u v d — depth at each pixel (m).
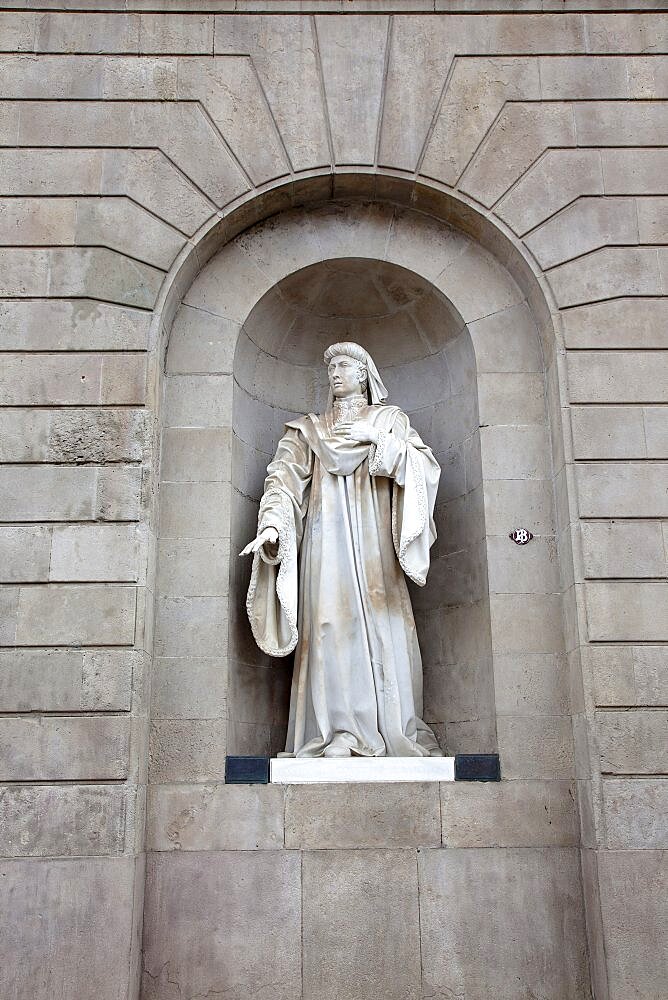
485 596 8.53
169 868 7.60
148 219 8.65
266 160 8.87
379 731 8.23
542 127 8.93
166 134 8.83
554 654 8.20
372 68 9.09
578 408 8.31
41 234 8.51
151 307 8.45
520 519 8.54
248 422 9.40
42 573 7.75
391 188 9.08
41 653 7.58
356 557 8.53
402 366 10.13
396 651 8.46
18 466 8.00
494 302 9.09
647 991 7.04
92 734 7.42
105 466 8.03
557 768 7.93
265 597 8.40
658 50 9.07
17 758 7.36
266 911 7.53
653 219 8.70
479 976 7.46
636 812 7.38
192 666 8.08
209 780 7.81
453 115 8.99
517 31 9.15
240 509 8.96
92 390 8.20
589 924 7.52
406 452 8.59
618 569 7.90
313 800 7.76
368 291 9.75
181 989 7.36
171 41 9.04
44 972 6.98
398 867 7.64
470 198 8.84
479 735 8.48
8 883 7.13
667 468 8.14
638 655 7.70
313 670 8.34
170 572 8.30
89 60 8.95
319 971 7.41
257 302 9.09
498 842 7.74
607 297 8.53
